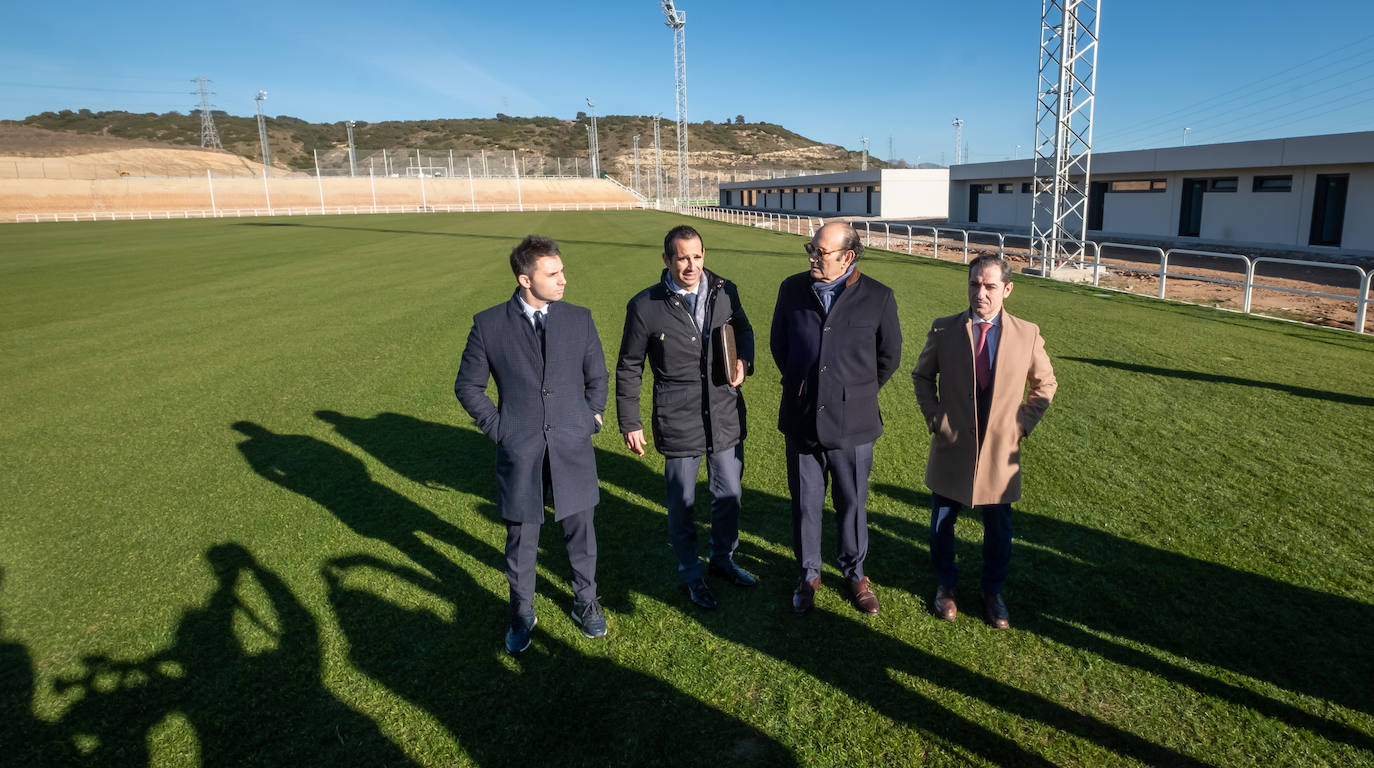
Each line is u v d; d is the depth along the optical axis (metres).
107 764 2.54
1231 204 23.17
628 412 3.29
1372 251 19.05
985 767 2.43
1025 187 32.50
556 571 3.81
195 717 2.76
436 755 2.54
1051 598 3.36
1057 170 15.74
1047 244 16.34
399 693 2.87
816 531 3.27
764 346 9.13
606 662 3.03
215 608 3.49
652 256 20.83
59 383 8.07
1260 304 12.56
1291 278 16.12
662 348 3.20
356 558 3.96
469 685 2.90
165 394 7.51
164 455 5.68
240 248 27.03
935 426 3.14
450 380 7.86
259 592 3.62
